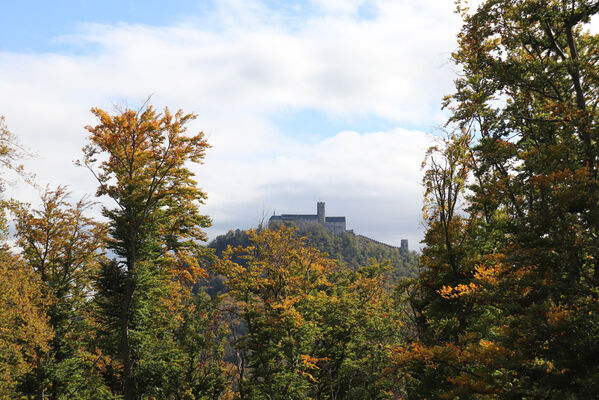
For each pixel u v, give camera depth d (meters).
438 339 18.78
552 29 15.98
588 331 10.41
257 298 33.22
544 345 11.03
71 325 29.73
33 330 24.28
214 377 38.97
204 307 37.97
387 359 32.09
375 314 34.62
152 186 28.61
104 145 27.59
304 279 33.66
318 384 36.06
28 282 25.69
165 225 31.36
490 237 18.17
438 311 18.89
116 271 26.72
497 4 15.26
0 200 24.72
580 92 14.41
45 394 28.16
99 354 30.95
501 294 12.88
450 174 20.00
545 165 13.20
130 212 28.08
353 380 36.09
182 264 32.06
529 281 12.02
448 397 11.95
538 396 9.58
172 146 28.97
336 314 34.62
